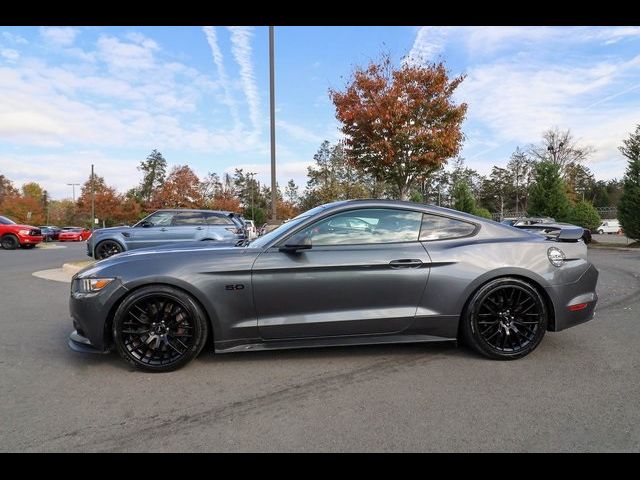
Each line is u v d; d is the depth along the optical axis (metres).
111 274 3.54
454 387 3.26
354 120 12.69
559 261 3.87
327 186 39.25
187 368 3.71
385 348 4.18
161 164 74.38
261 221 69.50
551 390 3.19
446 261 3.75
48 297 7.36
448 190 63.59
